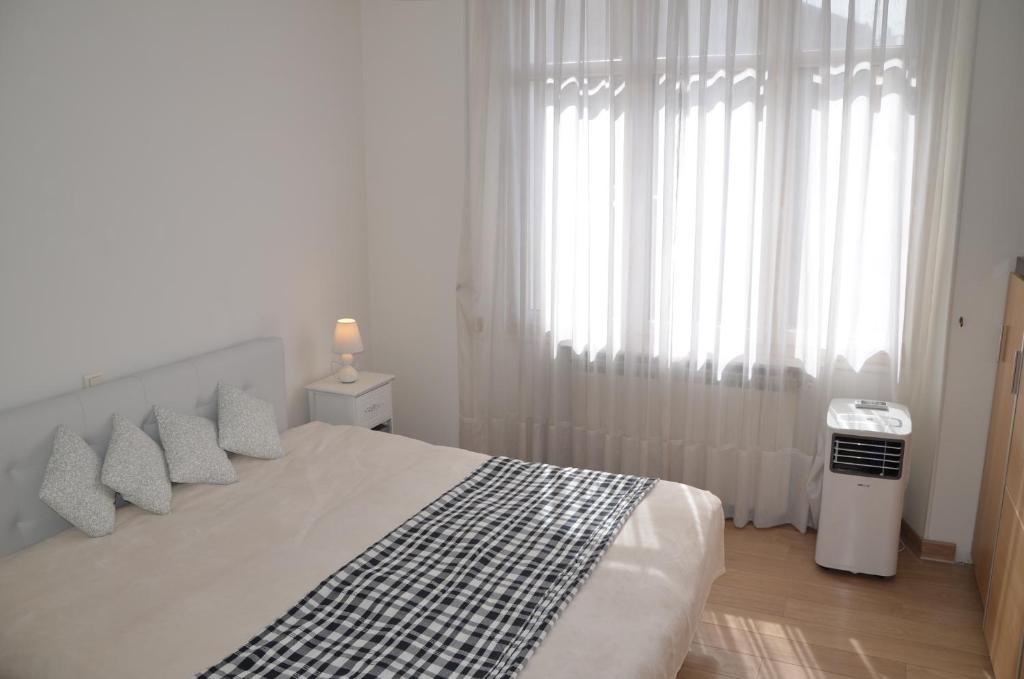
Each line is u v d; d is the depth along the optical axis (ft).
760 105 11.78
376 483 10.10
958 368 11.03
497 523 8.82
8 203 8.52
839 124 11.53
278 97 12.52
